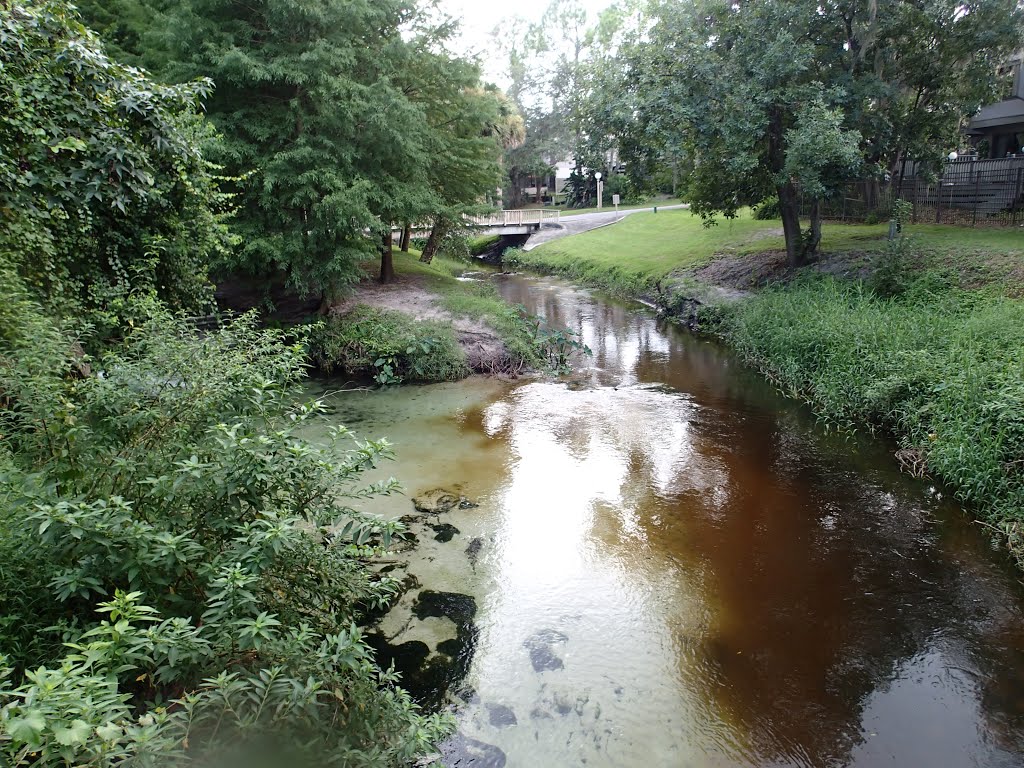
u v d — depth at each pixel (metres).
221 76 13.34
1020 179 19.08
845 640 5.57
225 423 4.33
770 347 13.74
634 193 19.03
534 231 41.22
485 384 13.23
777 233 23.33
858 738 4.57
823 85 14.85
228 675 2.90
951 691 5.00
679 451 9.64
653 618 5.86
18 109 5.80
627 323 19.42
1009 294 12.10
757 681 5.12
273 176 12.97
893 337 11.11
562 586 6.32
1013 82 22.14
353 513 4.19
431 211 17.05
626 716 4.75
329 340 14.38
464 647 5.45
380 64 14.81
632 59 16.30
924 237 16.86
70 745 2.23
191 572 3.73
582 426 10.70
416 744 3.38
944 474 8.12
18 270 6.65
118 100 6.63
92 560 3.33
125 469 4.02
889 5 15.17
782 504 7.94
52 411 4.10
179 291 8.94
